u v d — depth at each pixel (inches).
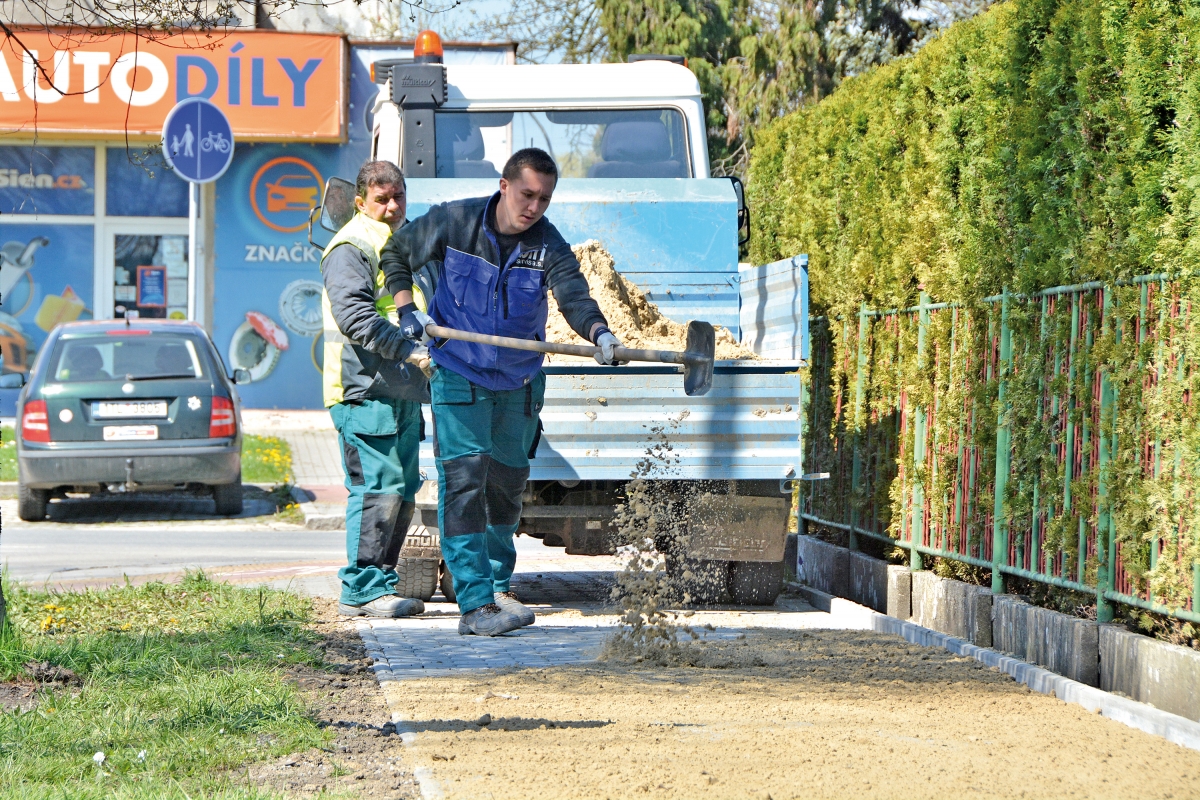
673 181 633.6
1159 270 391.5
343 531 982.4
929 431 564.4
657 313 602.5
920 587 547.2
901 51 1742.1
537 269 440.8
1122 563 411.2
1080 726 358.0
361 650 462.0
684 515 561.9
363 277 502.3
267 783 284.0
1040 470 462.6
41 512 992.2
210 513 1059.3
